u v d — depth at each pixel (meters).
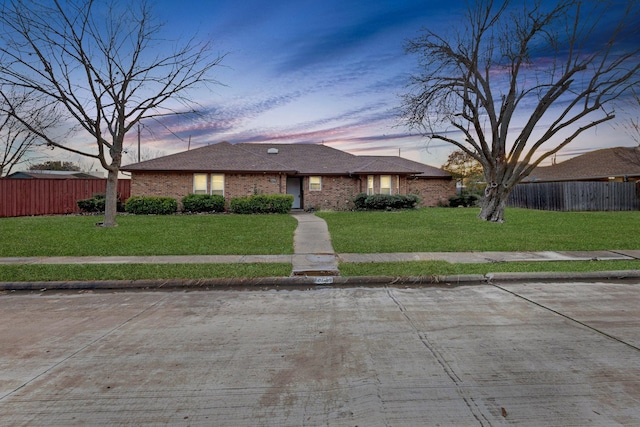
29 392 2.98
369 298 5.89
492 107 15.81
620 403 2.75
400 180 24.45
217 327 4.55
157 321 4.79
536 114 15.23
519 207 25.84
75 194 21.67
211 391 2.99
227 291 6.41
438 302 5.61
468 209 22.72
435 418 2.59
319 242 10.98
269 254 9.31
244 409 2.73
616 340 3.99
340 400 2.84
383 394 2.92
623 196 23.22
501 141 15.84
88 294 6.24
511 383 3.08
